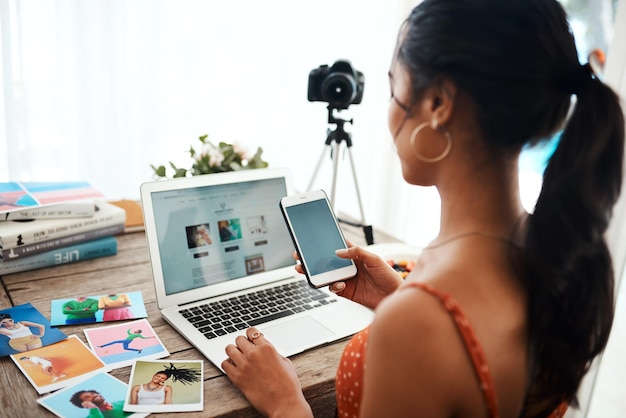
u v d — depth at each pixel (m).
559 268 0.48
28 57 1.78
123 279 1.09
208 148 1.30
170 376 0.76
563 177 0.48
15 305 0.94
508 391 0.49
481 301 0.47
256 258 1.09
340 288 0.89
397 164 2.18
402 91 0.53
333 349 0.88
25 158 1.83
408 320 0.45
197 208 1.03
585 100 0.48
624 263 1.36
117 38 1.92
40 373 0.74
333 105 1.48
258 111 2.32
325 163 2.51
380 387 0.47
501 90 0.47
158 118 2.10
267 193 1.13
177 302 0.97
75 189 1.25
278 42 2.28
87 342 0.84
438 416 0.46
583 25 1.78
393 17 2.12
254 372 0.73
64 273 1.09
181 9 2.04
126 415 0.67
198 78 2.15
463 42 0.47
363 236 1.49
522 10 0.47
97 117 1.96
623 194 1.31
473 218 0.52
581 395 1.49
